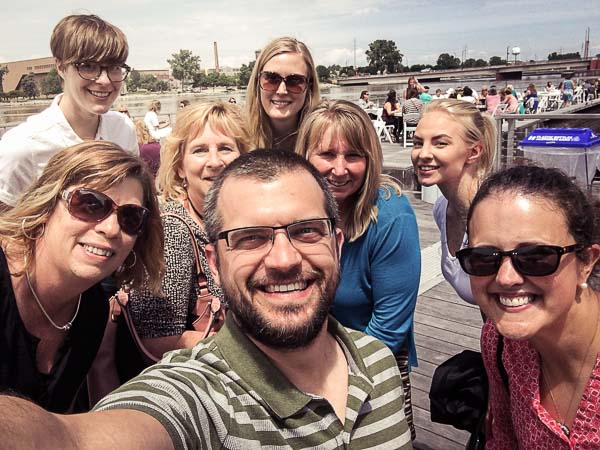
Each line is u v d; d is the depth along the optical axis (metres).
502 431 0.78
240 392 0.54
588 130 2.77
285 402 0.54
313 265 0.56
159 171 1.11
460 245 1.22
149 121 5.62
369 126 0.94
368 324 1.01
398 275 0.95
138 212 0.75
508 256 0.59
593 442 0.61
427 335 1.67
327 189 0.61
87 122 1.37
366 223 0.94
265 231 0.55
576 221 0.58
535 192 0.59
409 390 1.06
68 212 0.70
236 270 0.56
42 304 0.74
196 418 0.49
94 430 0.39
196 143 1.05
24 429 0.33
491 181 0.63
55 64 1.31
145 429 0.42
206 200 0.61
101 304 0.85
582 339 0.62
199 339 0.87
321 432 0.56
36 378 0.73
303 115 1.46
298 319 0.55
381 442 0.61
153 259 0.83
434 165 1.25
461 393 0.85
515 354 0.69
